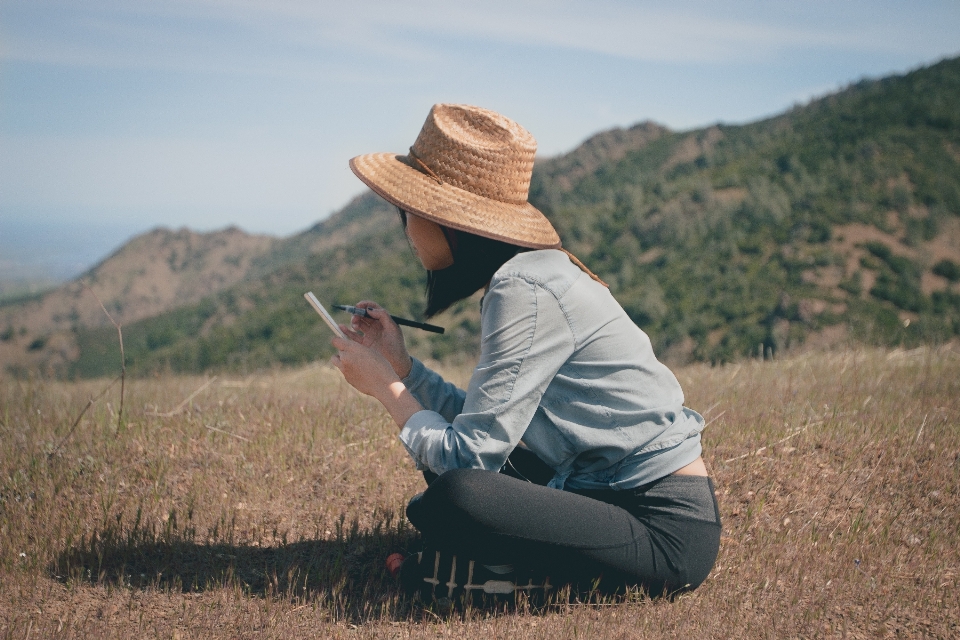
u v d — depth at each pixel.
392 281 80.25
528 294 2.22
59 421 4.43
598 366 2.25
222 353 67.12
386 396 2.39
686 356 9.42
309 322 68.75
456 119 2.39
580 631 2.25
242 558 2.84
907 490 3.48
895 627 2.35
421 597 2.46
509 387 2.20
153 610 2.43
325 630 2.33
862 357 7.14
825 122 125.62
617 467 2.31
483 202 2.30
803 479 3.56
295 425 4.37
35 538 2.87
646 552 2.27
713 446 4.01
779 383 5.95
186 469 3.69
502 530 2.17
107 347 40.88
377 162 2.45
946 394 5.34
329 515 3.27
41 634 2.18
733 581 2.63
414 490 3.54
